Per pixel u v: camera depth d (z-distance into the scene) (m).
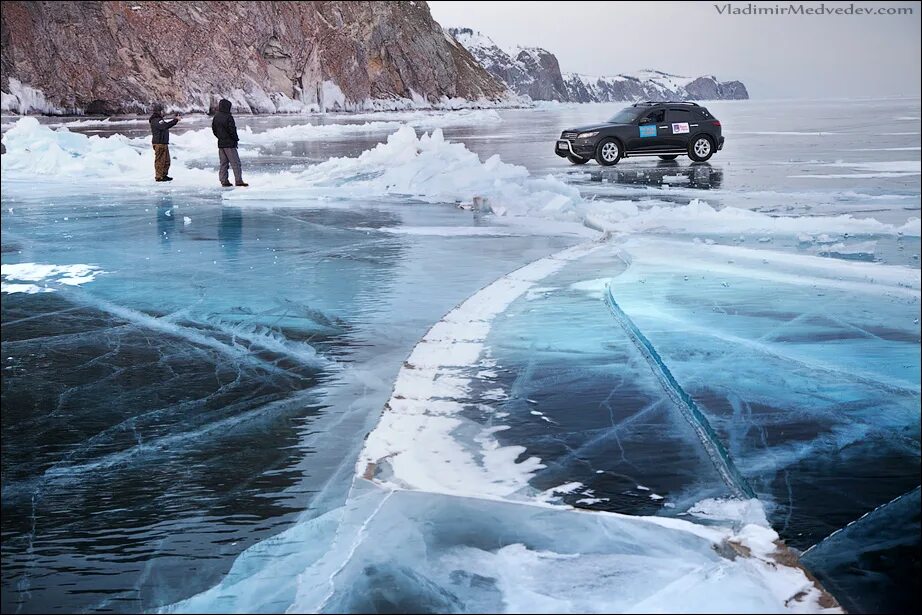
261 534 2.97
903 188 14.62
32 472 3.60
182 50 77.88
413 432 3.96
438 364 5.06
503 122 57.72
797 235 9.78
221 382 4.86
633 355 5.15
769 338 5.29
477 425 4.04
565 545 2.76
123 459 3.73
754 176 17.81
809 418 3.95
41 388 4.79
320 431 4.04
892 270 7.54
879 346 5.10
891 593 2.50
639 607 2.36
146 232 11.09
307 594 2.53
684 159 24.11
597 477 3.39
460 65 130.12
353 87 95.62
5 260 9.02
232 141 16.91
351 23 103.69
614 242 9.52
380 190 15.84
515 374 4.83
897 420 3.91
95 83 70.81
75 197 15.88
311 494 3.30
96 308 6.77
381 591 2.50
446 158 16.27
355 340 5.70
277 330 6.00
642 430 3.93
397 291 7.19
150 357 5.40
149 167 20.48
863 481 3.27
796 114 61.16
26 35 67.44
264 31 86.69
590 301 6.57
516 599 2.43
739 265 7.85
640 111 22.31
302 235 10.64
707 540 2.79
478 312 6.32
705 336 5.34
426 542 2.80
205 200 15.27
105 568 2.76
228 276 7.99
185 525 3.06
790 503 3.09
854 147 25.81
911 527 2.89
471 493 3.24
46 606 2.54
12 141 21.72
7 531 3.05
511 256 8.88
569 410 4.22
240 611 2.46
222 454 3.76
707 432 3.86
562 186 13.69
